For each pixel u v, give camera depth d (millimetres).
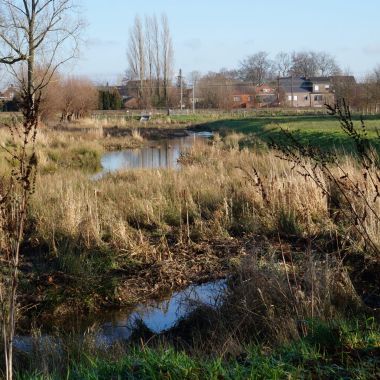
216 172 13680
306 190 9242
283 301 5441
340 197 9109
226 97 73250
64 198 9961
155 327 6059
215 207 10180
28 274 7328
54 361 4836
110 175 14633
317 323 4590
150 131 40656
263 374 3637
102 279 7203
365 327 4438
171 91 74875
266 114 56312
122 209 10039
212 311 5871
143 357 4156
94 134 32188
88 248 8117
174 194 10930
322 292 5441
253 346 4559
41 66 24781
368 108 43812
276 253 7477
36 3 23406
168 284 7195
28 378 4137
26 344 5539
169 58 72938
